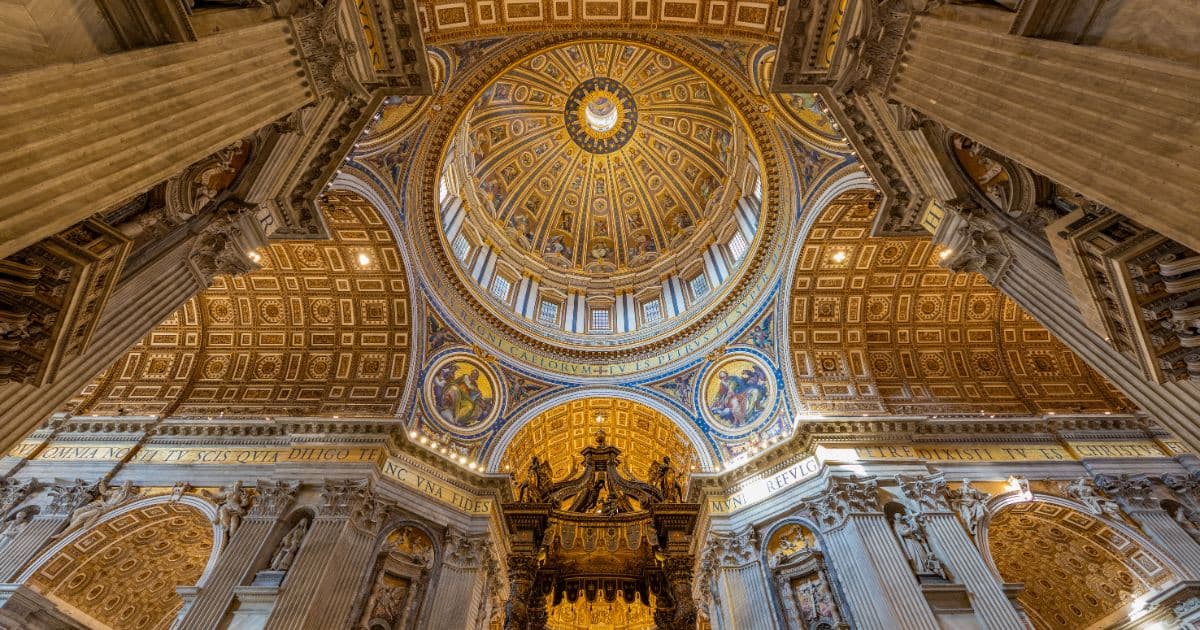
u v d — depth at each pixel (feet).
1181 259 20.02
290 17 23.35
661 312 85.71
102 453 55.16
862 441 56.65
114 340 23.26
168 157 16.72
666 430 73.00
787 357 65.00
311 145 31.83
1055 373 65.41
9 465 53.01
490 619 55.01
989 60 19.85
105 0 15.37
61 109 13.56
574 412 74.69
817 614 45.88
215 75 18.97
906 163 33.94
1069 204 26.16
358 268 61.82
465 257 79.15
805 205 59.77
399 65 31.53
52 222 13.12
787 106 54.90
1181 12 14.37
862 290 64.85
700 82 86.94
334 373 64.44
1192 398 22.43
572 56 91.76
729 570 52.54
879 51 25.72
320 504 49.83
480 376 69.97
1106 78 16.05
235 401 62.23
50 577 49.08
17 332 18.13
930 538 47.70
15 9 13.07
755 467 59.62
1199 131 14.07
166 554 57.82
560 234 101.30
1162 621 48.75
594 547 60.64
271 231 33.63
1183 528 47.98
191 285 28.14
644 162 101.65
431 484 57.36
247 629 41.06
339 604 44.04
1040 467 54.44
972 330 67.10
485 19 45.44
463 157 82.58
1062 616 62.54
